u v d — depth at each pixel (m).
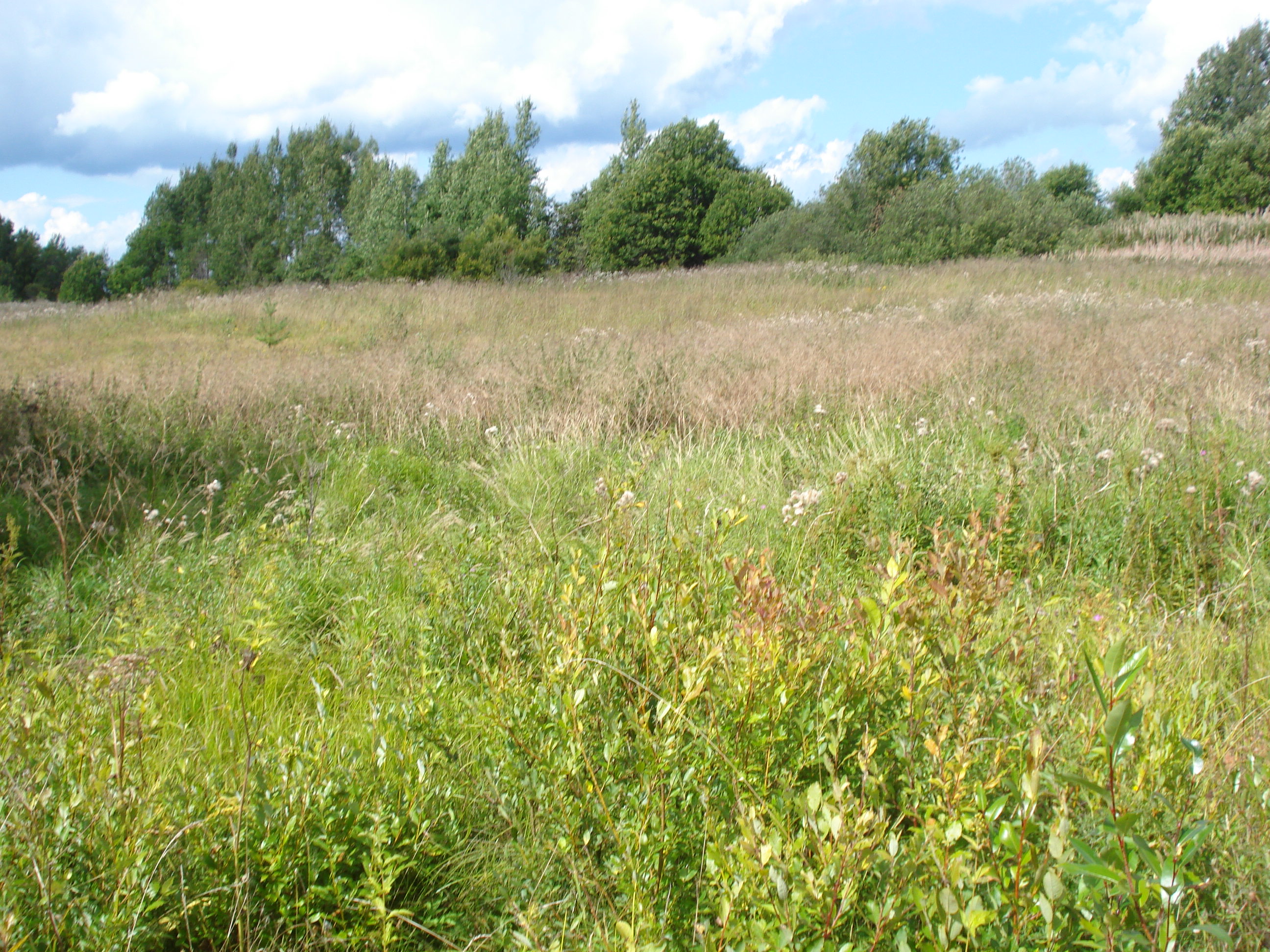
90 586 3.90
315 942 1.96
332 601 3.93
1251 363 7.64
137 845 1.90
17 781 1.97
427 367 9.34
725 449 6.09
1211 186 40.69
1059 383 6.95
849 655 2.31
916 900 1.46
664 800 1.93
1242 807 1.97
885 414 6.46
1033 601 3.49
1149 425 5.35
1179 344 8.91
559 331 13.99
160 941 1.90
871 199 29.66
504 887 2.08
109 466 5.68
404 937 2.00
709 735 2.02
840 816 1.50
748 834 1.57
